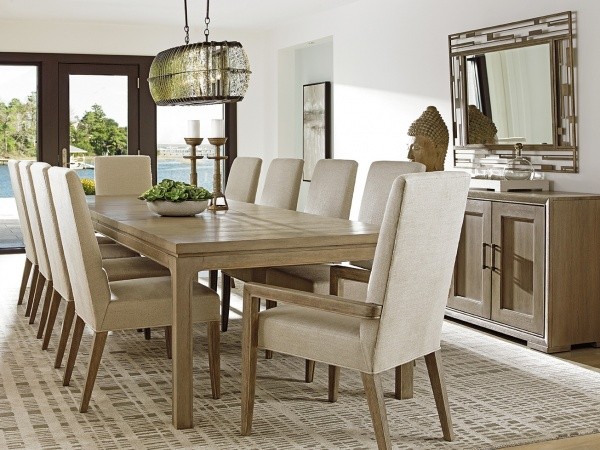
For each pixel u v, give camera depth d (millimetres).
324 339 2795
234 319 5344
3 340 4699
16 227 8719
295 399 3549
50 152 8648
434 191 2697
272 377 3914
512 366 4172
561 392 3689
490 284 4949
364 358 2693
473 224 5105
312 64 9148
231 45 4898
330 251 3375
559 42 5066
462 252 5219
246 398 3049
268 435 3076
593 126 4875
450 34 6117
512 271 4781
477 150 5910
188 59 4895
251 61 9500
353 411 3381
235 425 3191
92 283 3291
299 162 5457
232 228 3688
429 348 2959
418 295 2783
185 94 4973
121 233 4047
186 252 3115
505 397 3605
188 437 3051
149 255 3521
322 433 3102
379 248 2643
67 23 8555
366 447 2951
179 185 4371
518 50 5402
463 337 4879
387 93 7055
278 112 9297
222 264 3191
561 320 4520
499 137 5633
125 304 3350
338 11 7820
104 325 3332
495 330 4930
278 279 4227
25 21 8414
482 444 2996
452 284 5320
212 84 4891
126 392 3654
